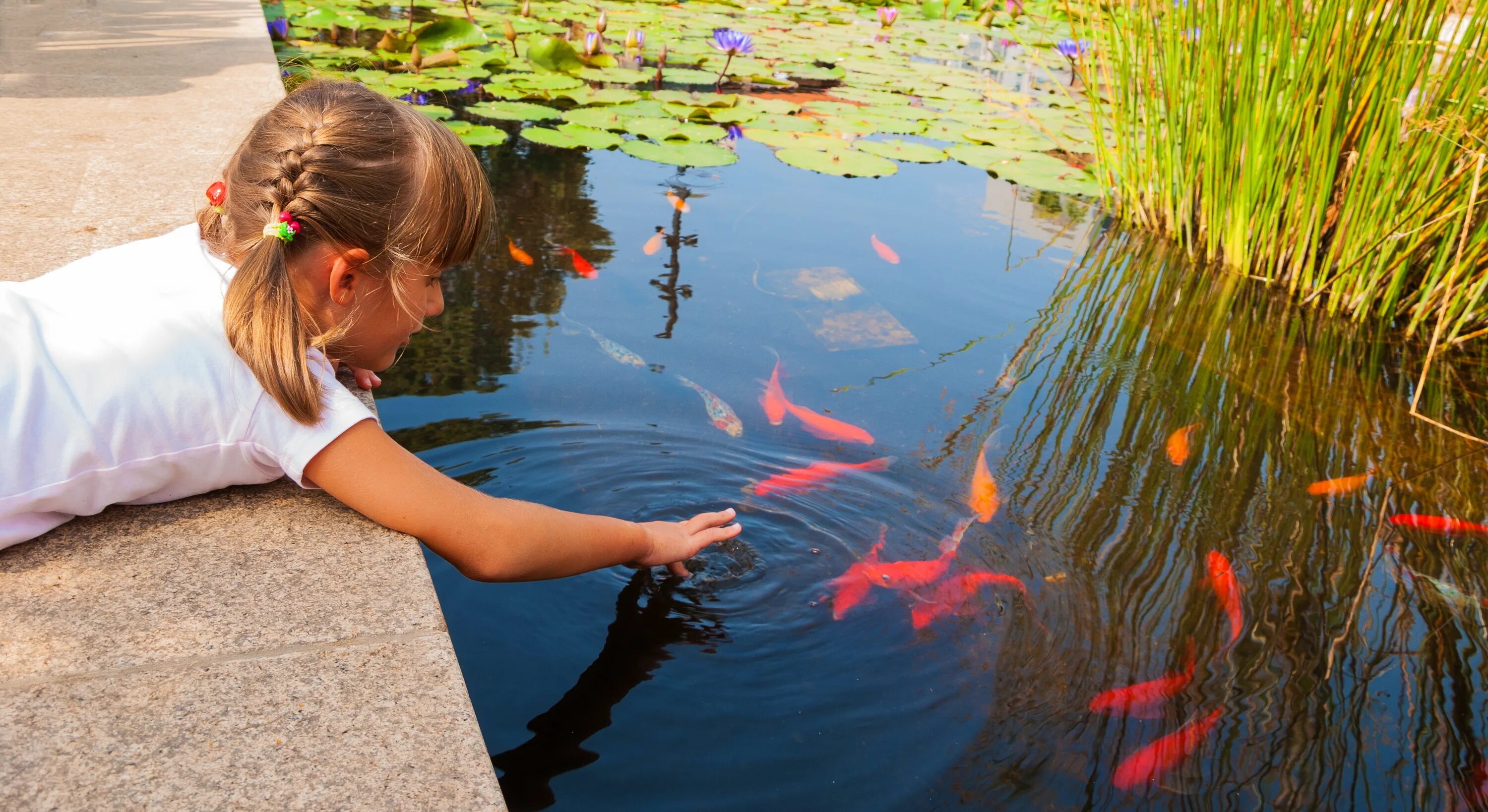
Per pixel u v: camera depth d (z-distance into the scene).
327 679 0.75
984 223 2.70
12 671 0.72
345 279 0.89
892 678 1.09
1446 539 1.45
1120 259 2.60
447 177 0.92
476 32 4.01
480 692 1.02
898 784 0.94
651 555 1.13
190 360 0.86
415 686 0.75
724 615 1.18
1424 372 1.86
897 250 2.43
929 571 1.29
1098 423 1.73
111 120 2.01
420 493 0.90
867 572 1.28
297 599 0.83
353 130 0.87
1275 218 2.48
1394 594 1.31
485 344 1.78
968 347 1.97
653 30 4.96
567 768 0.93
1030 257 2.50
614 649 1.10
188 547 0.87
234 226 0.90
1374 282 2.28
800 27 5.65
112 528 0.88
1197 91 2.62
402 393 1.60
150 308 0.86
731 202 2.65
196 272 0.90
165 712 0.70
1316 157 2.33
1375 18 2.20
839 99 3.97
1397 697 1.11
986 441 1.63
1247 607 1.26
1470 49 2.29
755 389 1.72
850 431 1.62
